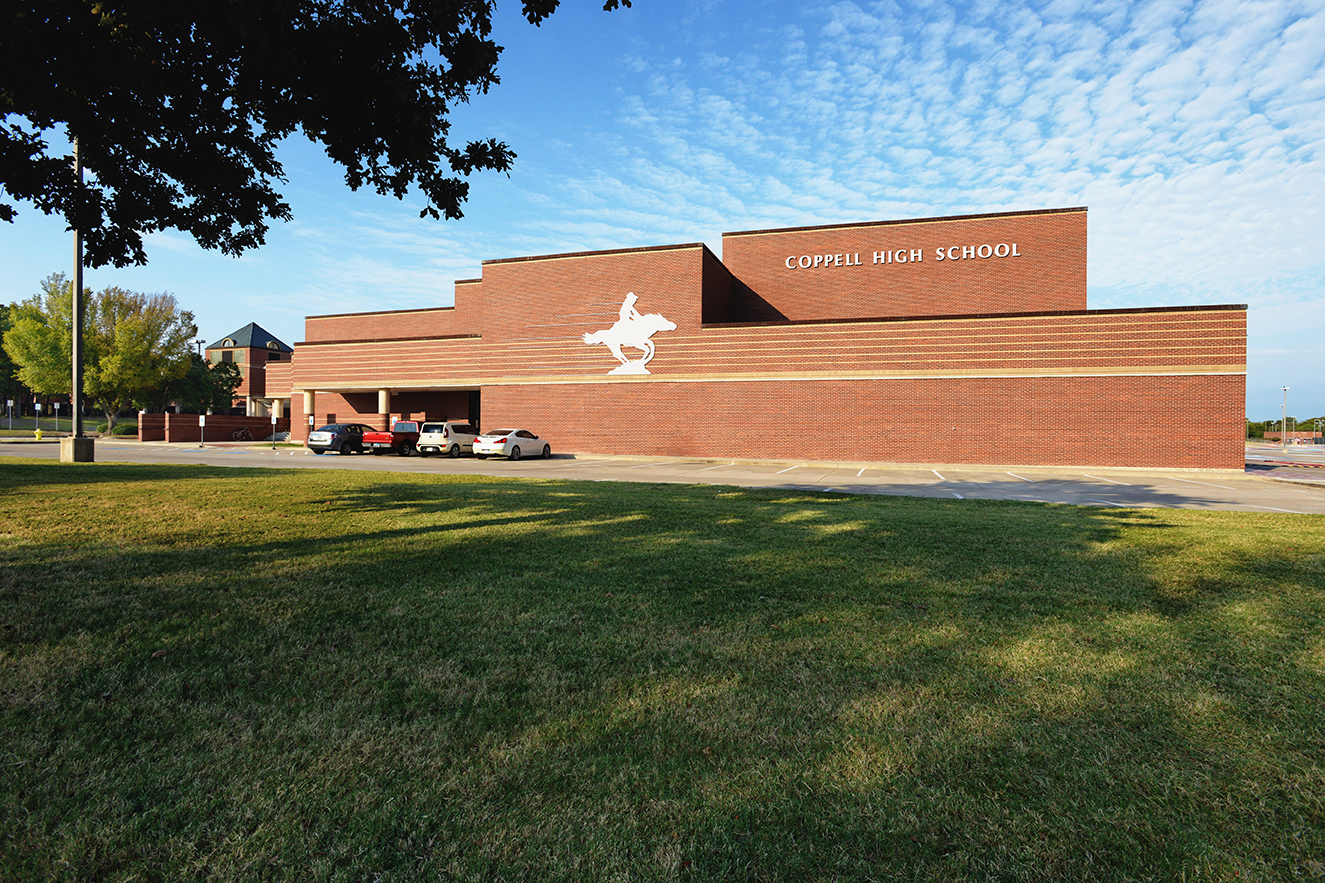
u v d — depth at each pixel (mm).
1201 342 23828
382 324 41938
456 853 2229
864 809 2479
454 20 6414
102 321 51594
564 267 32250
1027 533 8750
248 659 3887
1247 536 8609
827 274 32219
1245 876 2137
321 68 6203
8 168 7156
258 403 76500
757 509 11188
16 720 3090
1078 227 29156
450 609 4938
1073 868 2168
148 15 5695
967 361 26266
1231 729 3117
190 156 7469
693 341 29969
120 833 2311
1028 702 3393
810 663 3912
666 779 2676
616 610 4953
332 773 2693
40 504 9953
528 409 32688
